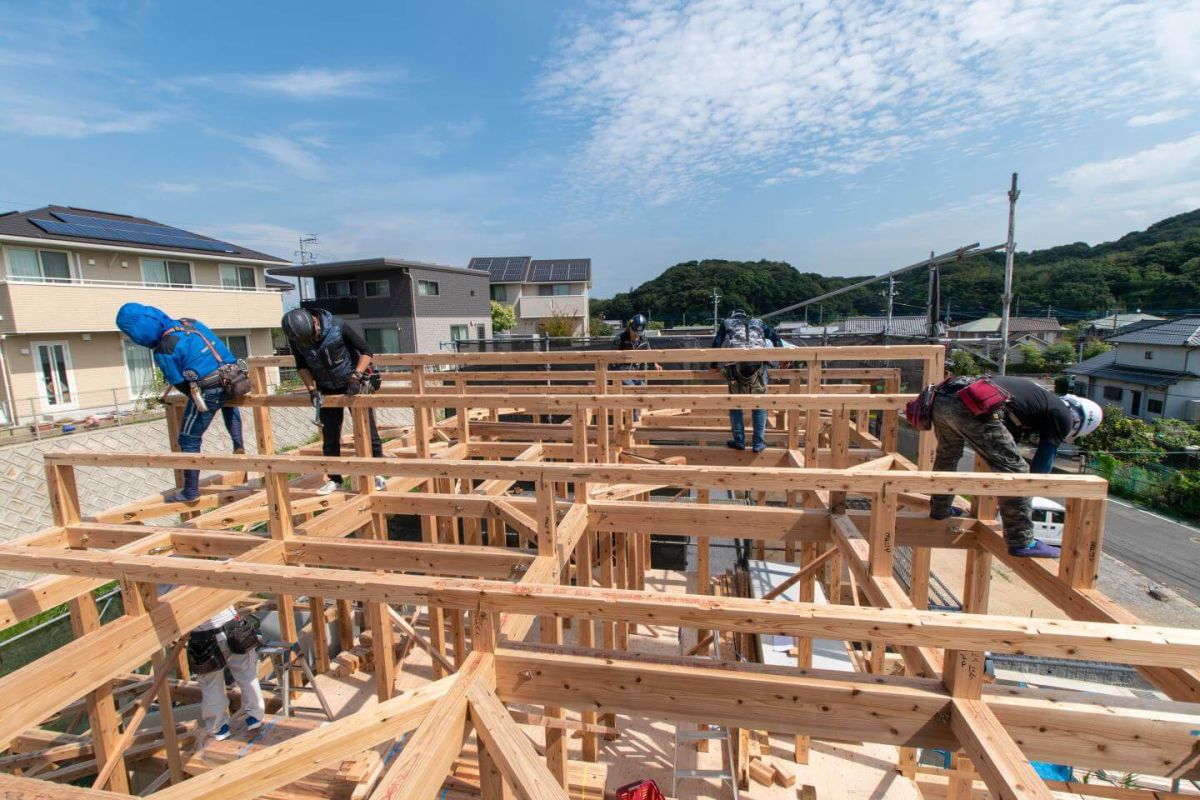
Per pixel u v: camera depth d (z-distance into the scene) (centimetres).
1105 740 191
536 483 284
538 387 673
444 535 549
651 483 278
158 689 356
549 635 275
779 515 341
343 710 475
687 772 421
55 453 353
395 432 698
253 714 414
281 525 339
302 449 613
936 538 356
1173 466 1759
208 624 390
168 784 374
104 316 1463
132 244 1590
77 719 469
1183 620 1034
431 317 2414
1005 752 173
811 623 200
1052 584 280
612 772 448
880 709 201
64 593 326
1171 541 1366
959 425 315
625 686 216
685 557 876
